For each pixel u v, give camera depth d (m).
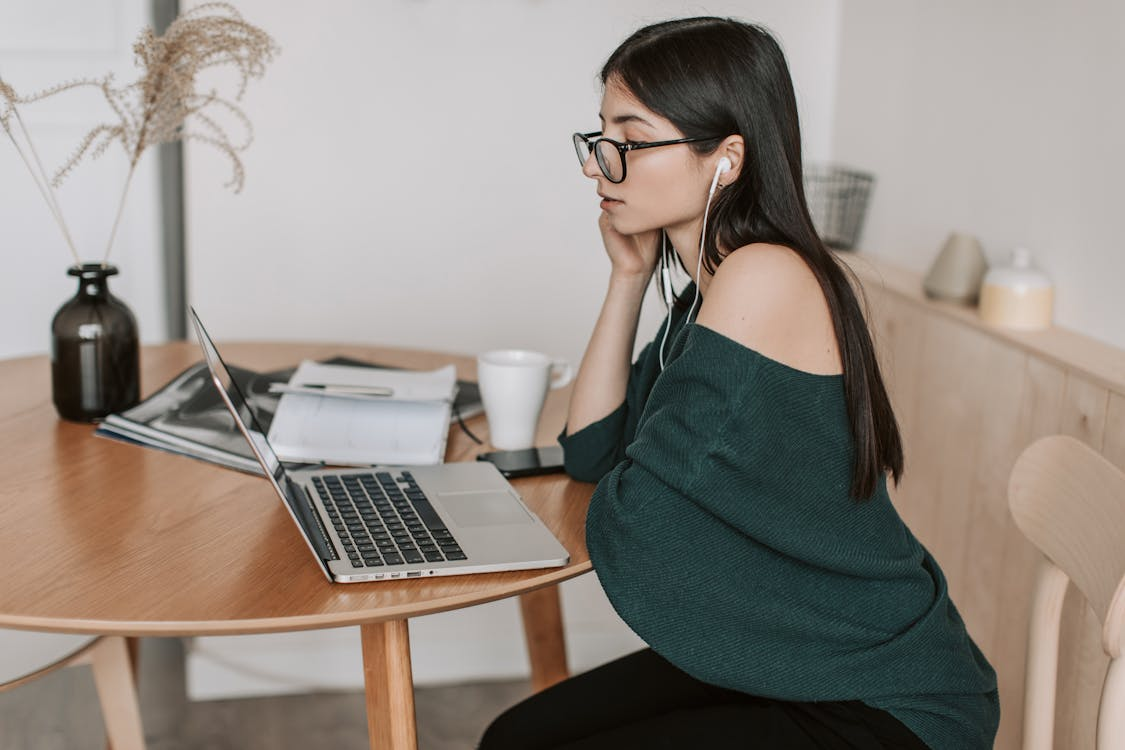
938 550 2.13
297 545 1.27
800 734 1.22
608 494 1.23
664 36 1.29
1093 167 1.83
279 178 2.49
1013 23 2.04
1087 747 1.68
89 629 1.08
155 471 1.49
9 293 2.72
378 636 1.23
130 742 1.87
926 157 2.34
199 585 1.17
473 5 2.47
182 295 2.84
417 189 2.54
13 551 1.23
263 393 1.76
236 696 2.49
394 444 1.55
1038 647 1.41
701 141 1.27
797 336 1.19
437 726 2.39
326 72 2.46
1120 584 1.16
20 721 2.33
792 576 1.21
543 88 2.51
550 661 2.00
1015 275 1.90
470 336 2.63
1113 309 1.78
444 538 1.27
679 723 1.27
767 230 1.27
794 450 1.20
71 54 2.62
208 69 2.41
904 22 2.40
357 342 2.60
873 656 1.22
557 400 1.85
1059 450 1.41
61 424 1.66
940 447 2.11
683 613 1.19
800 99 2.69
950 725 1.24
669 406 1.21
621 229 1.36
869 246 2.61
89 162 2.68
